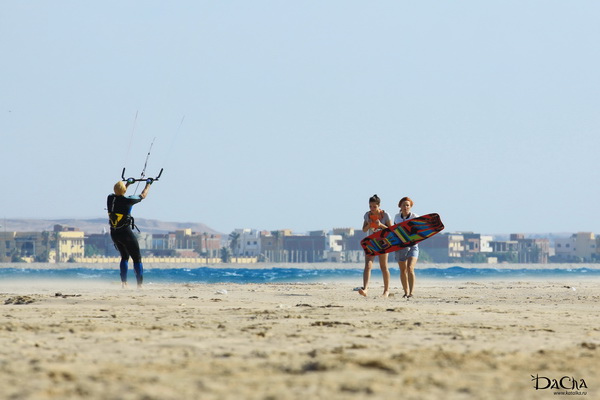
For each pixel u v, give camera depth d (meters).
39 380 18.27
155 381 18.38
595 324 33.94
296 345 25.39
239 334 28.48
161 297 53.75
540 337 28.14
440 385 18.16
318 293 64.06
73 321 33.44
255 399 16.31
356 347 24.52
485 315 38.25
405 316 37.16
